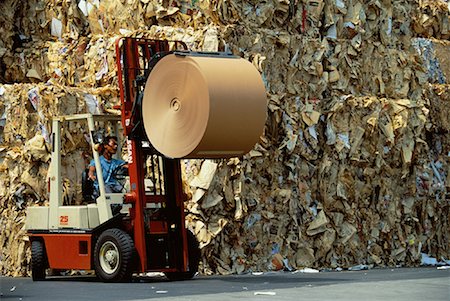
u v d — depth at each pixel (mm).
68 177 28156
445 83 36062
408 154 32469
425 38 36312
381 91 32688
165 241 25828
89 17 31062
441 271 29109
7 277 27906
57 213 26562
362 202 31562
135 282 25281
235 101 23469
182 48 28875
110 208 25781
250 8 30062
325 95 31422
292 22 31016
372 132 31516
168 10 29781
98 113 29094
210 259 28250
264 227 29281
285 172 30172
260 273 28453
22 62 31422
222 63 23719
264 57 29312
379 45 32875
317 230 30281
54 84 29734
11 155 28469
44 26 31688
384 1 33125
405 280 24984
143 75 25281
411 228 32938
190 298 20500
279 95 30031
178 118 23812
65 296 21484
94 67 30359
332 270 30062
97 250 25359
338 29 31859
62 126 28000
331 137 30828
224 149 23781
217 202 28250
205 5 29344
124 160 28078
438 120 34844
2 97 28875
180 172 26016
